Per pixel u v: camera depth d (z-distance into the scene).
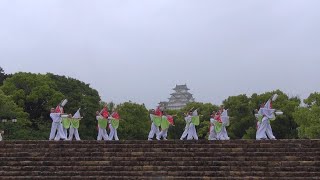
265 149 23.34
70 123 28.86
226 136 28.69
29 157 23.59
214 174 21.72
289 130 58.78
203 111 66.06
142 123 63.88
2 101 48.97
